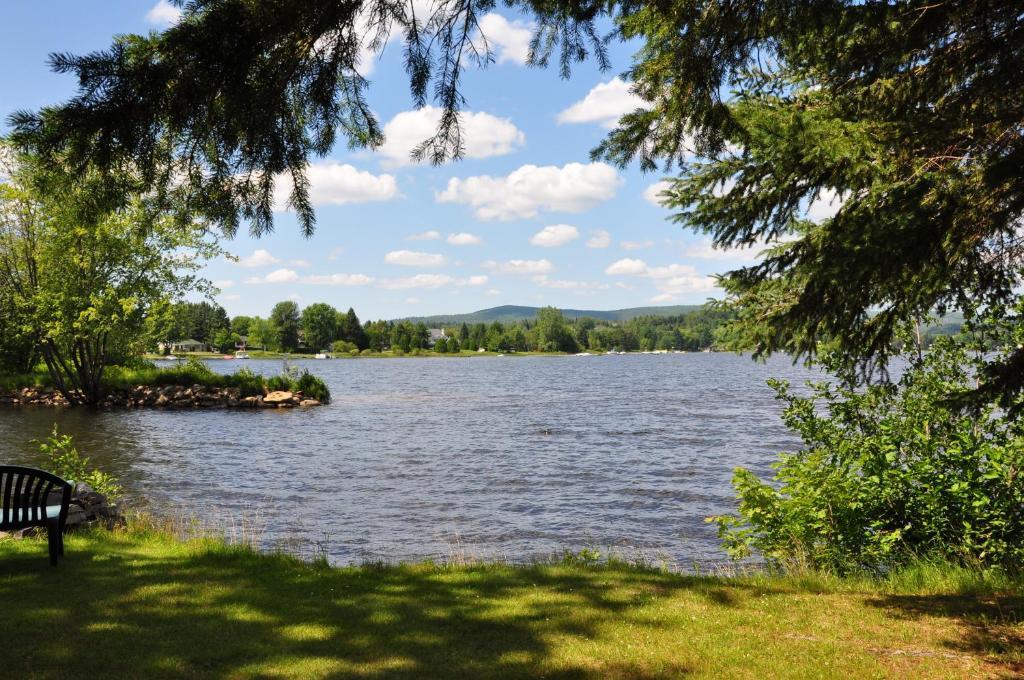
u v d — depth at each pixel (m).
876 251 4.56
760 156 5.34
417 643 4.95
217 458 21.09
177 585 6.22
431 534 12.70
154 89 4.01
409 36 4.93
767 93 6.05
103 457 20.73
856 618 5.71
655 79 5.44
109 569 6.71
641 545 12.22
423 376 91.44
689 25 4.80
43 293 33.56
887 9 4.59
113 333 35.25
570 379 80.81
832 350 7.14
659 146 6.07
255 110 4.48
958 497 7.68
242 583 6.38
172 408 37.06
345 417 34.38
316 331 199.12
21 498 6.65
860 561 7.96
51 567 6.71
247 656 4.62
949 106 5.00
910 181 4.86
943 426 8.15
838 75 5.37
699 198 6.23
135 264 34.25
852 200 5.56
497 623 5.42
